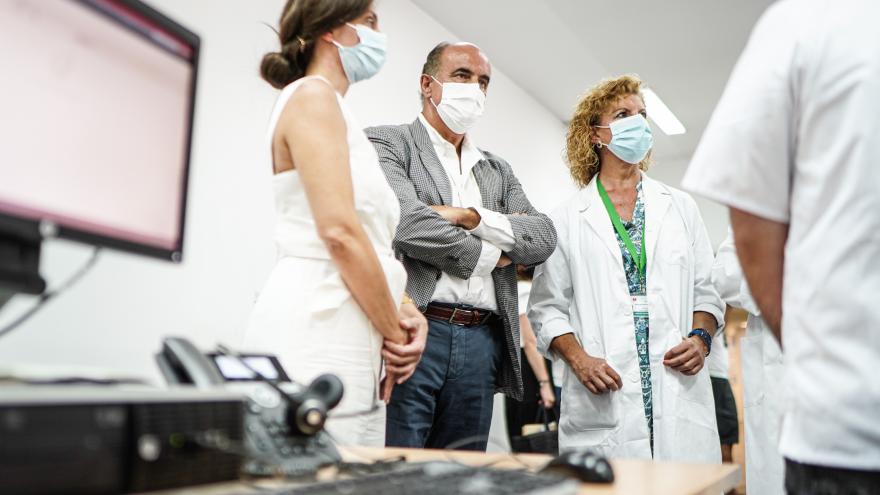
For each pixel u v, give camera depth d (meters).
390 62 3.36
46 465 0.45
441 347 1.69
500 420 2.26
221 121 2.34
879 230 0.72
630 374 1.95
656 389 1.95
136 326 1.89
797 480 0.76
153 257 0.74
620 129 2.12
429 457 0.85
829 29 0.78
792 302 0.78
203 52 2.29
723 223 5.77
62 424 0.46
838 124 0.75
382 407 1.11
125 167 0.71
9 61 0.60
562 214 2.23
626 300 2.01
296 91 1.09
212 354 0.80
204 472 0.55
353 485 0.56
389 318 1.09
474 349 1.73
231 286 2.31
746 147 0.82
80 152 0.66
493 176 2.02
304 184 1.04
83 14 0.67
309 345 1.03
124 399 0.50
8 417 0.44
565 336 2.04
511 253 1.80
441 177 1.85
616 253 2.05
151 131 0.75
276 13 2.62
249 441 0.67
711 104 4.86
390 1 3.41
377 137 1.84
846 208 0.74
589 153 2.26
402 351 1.13
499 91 4.48
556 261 2.16
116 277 1.83
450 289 1.71
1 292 0.67
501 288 1.81
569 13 3.74
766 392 2.07
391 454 0.87
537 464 0.81
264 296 1.08
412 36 3.58
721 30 3.85
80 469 0.47
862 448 0.70
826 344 0.73
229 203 2.34
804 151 0.79
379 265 1.06
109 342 1.79
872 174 0.73
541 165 5.03
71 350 1.66
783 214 0.83
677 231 2.11
